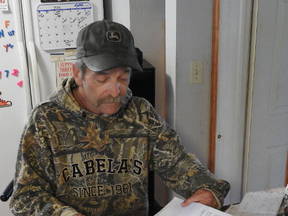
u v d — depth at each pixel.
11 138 2.12
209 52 1.89
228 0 1.80
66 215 1.06
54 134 1.19
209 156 2.08
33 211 1.11
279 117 2.05
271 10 1.83
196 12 1.80
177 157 1.32
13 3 1.93
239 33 1.87
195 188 1.24
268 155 2.11
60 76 2.09
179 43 1.82
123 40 1.10
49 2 1.98
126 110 1.28
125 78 1.12
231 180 2.13
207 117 2.01
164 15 2.21
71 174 1.22
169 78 1.94
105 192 1.27
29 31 1.98
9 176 2.17
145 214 1.35
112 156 1.25
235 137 2.04
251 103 1.96
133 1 2.13
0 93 2.04
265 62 1.92
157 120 1.33
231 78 1.94
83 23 2.06
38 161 1.18
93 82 1.11
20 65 2.03
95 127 1.22
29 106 2.07
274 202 1.26
